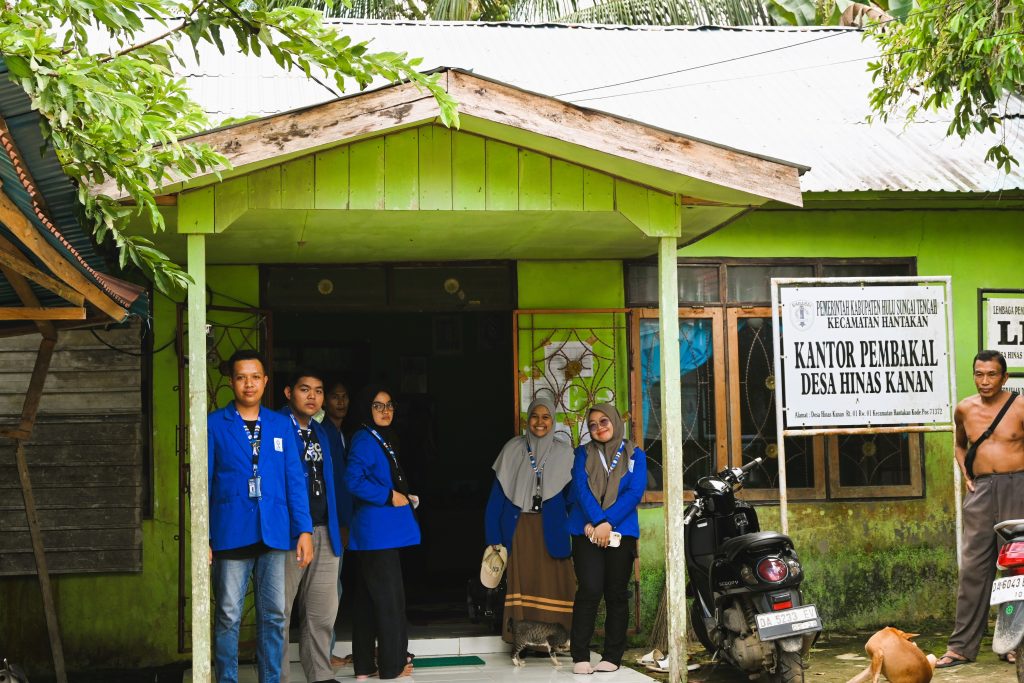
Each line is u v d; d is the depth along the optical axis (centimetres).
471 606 758
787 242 845
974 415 694
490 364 1157
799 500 832
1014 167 848
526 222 644
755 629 621
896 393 757
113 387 750
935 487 848
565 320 806
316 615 615
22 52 453
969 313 863
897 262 856
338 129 550
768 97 970
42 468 739
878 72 808
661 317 624
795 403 746
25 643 730
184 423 749
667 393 624
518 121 562
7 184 439
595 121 573
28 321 582
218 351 762
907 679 553
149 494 755
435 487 1141
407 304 788
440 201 586
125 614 745
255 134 543
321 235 665
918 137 905
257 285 770
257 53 548
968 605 686
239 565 569
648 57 1041
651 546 806
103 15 488
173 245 681
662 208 617
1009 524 590
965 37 726
